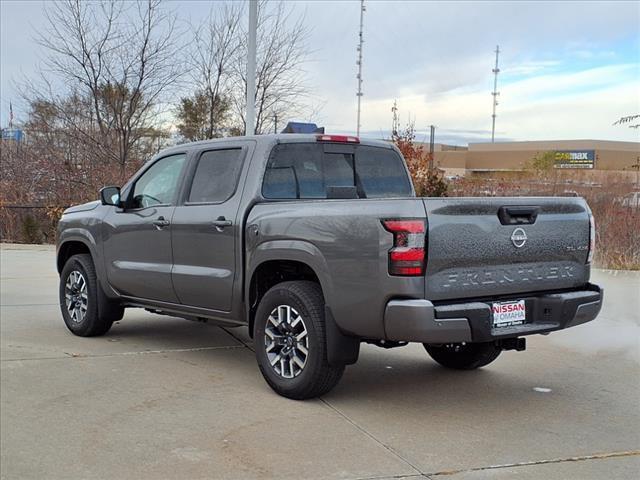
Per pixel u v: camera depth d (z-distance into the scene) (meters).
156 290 6.73
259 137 6.12
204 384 5.88
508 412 5.26
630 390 5.86
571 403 5.50
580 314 5.36
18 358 6.65
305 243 5.27
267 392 5.68
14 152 21.47
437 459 4.34
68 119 21.59
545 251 5.30
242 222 5.85
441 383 6.05
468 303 4.88
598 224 13.37
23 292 10.57
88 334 7.61
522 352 7.21
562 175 19.94
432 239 4.70
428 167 16.83
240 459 4.31
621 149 54.50
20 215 19.44
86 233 7.52
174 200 6.62
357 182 6.51
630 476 4.11
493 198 5.02
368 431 4.81
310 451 4.44
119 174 20.17
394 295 4.73
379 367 6.60
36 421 4.95
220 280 6.03
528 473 4.14
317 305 5.24
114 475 4.08
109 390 5.68
